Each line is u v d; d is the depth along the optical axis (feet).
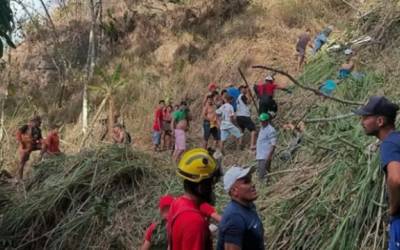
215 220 12.16
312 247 19.93
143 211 28.50
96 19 72.02
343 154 21.71
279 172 24.81
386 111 11.97
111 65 66.64
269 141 27.89
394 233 11.85
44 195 30.73
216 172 11.82
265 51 58.80
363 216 18.98
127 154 32.27
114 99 58.59
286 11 63.05
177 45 66.28
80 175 30.94
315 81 43.04
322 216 20.40
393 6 44.42
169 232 11.49
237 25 64.85
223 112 40.09
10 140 56.70
